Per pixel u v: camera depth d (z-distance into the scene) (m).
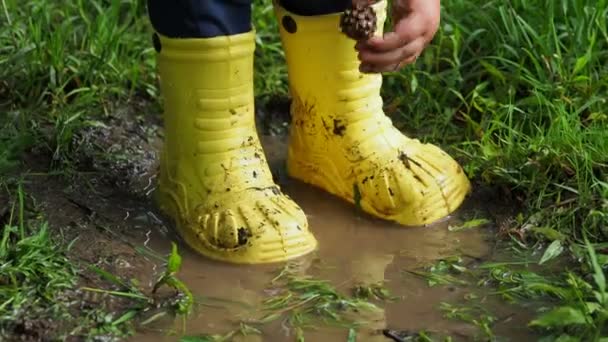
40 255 2.38
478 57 3.23
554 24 3.19
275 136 3.18
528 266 2.49
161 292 2.34
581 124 2.90
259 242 2.46
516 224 2.64
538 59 3.13
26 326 2.19
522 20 3.13
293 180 2.86
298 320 2.27
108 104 3.21
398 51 2.32
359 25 2.30
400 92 3.24
